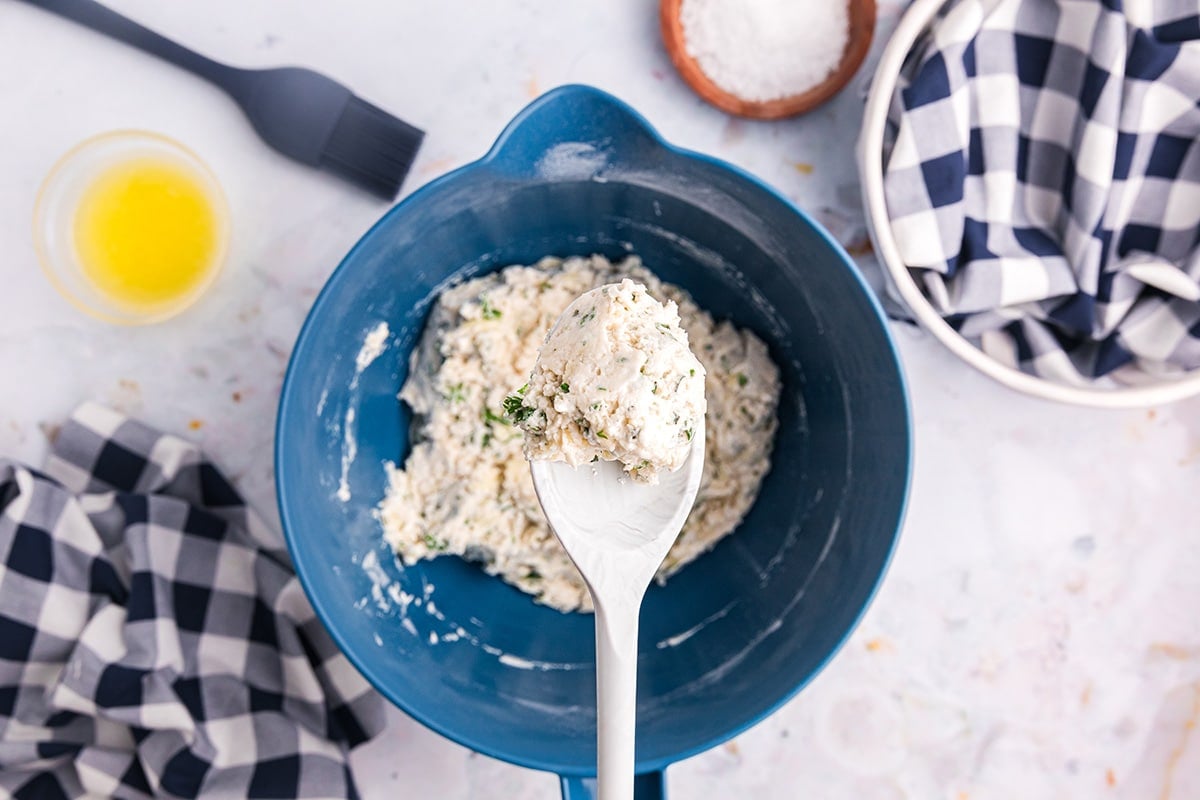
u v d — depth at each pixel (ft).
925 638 1.99
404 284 1.80
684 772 1.99
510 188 1.72
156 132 1.91
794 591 1.83
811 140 1.94
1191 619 2.00
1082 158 1.80
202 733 1.85
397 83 1.93
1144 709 2.00
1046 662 1.99
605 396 1.37
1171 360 1.83
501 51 1.93
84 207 1.89
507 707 1.79
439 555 1.87
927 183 1.81
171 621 1.86
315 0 1.92
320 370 1.73
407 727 1.97
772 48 1.86
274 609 1.88
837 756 1.99
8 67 1.90
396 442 1.88
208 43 1.92
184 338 1.94
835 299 1.73
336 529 1.79
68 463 1.92
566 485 1.47
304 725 1.88
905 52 1.77
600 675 1.43
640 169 1.71
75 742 1.90
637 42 1.94
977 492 1.98
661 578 1.90
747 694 1.77
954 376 1.97
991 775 1.99
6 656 1.86
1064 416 1.98
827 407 1.84
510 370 1.80
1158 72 1.78
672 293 1.90
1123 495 1.99
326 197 1.93
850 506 1.77
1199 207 1.83
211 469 1.91
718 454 1.87
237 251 1.93
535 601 1.88
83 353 1.94
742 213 1.74
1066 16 1.79
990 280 1.82
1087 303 1.83
